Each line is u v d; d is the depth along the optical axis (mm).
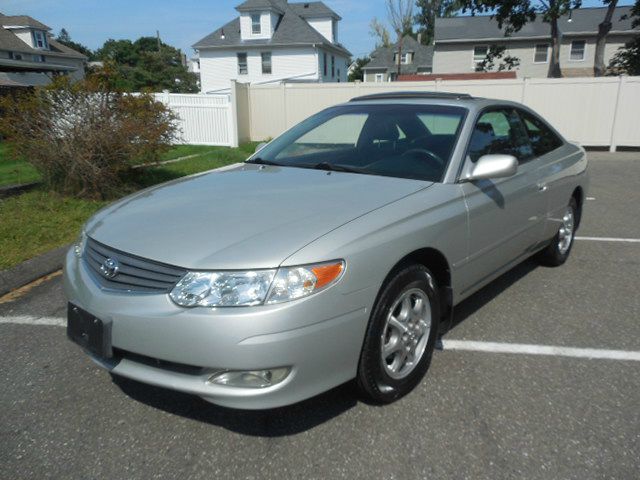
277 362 2195
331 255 2312
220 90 39188
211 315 2174
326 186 3049
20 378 3064
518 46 33156
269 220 2541
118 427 2602
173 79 54500
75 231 5984
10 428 2598
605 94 15031
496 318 3855
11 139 7098
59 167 7348
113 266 2469
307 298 2221
